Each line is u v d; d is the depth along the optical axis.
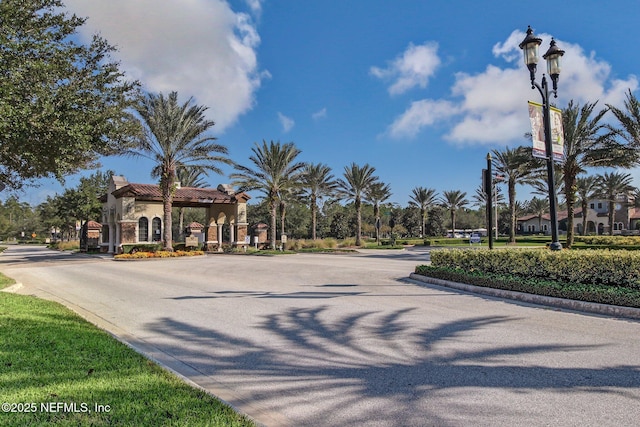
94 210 49.12
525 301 8.96
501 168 42.19
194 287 12.37
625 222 70.00
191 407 3.63
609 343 5.84
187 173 47.00
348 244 43.97
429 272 12.53
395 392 4.25
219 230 36.16
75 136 10.61
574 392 4.17
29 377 4.28
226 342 6.24
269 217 57.16
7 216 89.50
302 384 4.53
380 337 6.32
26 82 10.46
